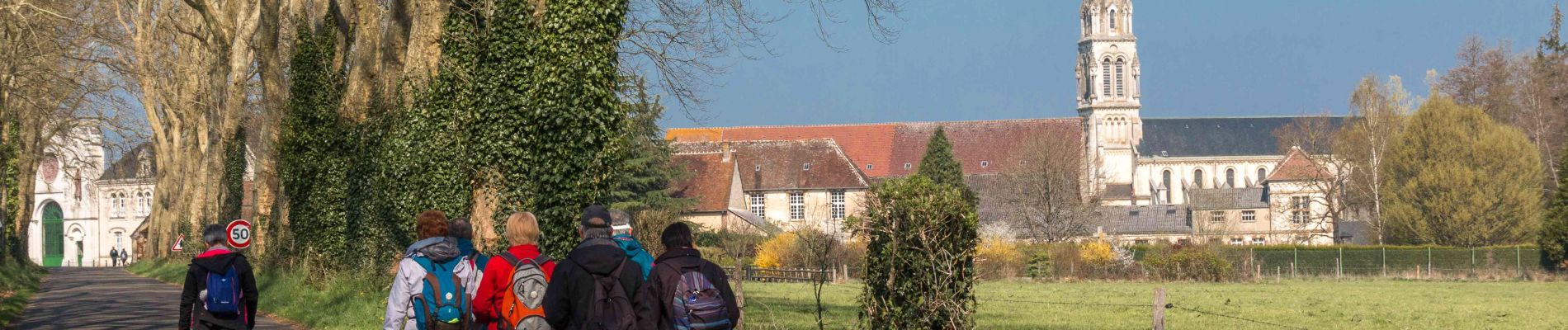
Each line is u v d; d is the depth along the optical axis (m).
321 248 26.66
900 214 14.18
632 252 7.93
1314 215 93.56
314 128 28.55
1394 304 34.62
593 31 18.83
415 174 21.19
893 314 14.16
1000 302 33.69
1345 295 40.41
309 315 19.62
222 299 10.09
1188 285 48.59
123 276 43.66
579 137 18.80
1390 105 78.69
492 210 19.72
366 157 24.66
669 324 7.87
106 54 36.44
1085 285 46.88
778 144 92.25
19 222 53.47
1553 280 53.97
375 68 26.03
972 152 112.31
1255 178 140.00
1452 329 26.03
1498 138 66.94
